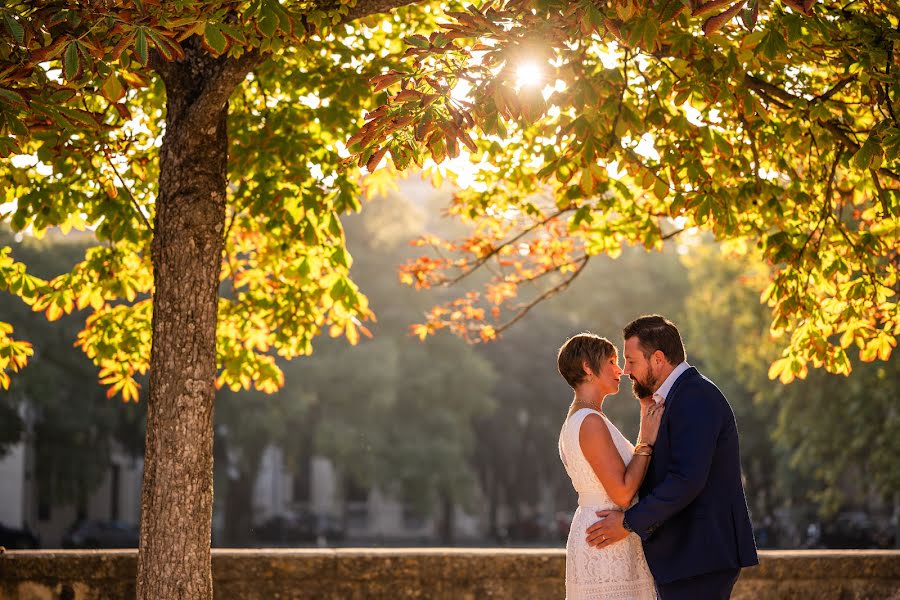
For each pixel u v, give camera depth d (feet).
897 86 15.61
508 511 189.57
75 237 99.96
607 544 14.42
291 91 24.38
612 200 24.50
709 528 14.32
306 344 25.44
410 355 120.47
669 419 14.48
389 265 121.39
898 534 83.20
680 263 139.44
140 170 23.49
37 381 95.20
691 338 99.35
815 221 21.44
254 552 21.12
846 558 21.45
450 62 14.46
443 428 121.39
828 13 17.11
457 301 29.91
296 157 22.39
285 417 111.75
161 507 16.29
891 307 20.93
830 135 19.25
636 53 18.74
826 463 74.49
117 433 118.83
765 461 131.23
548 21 13.70
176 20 13.53
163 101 24.59
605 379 15.08
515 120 13.61
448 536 155.94
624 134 17.38
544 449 164.96
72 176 23.29
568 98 16.56
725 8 13.07
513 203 27.68
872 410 67.31
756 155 20.02
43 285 23.44
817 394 71.00
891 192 20.01
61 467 111.34
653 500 13.91
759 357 83.10
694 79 17.85
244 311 25.36
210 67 17.38
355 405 114.01
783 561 21.31
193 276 16.76
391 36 25.18
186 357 16.60
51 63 16.85
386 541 185.26
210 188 17.03
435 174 25.55
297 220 21.80
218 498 134.31
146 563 16.26
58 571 20.67
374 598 21.04
